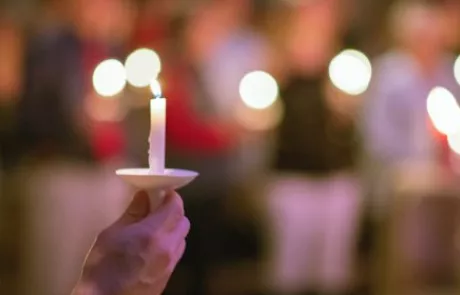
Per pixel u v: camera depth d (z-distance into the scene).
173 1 5.29
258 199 5.17
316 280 5.21
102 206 4.71
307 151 5.17
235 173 5.10
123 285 1.29
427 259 5.20
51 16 4.89
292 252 5.17
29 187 4.73
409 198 5.15
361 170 5.25
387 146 5.25
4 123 4.86
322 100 5.20
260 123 5.26
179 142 4.89
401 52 5.43
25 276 4.76
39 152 4.77
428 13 5.39
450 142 5.14
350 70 5.25
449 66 5.45
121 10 5.04
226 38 5.29
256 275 5.28
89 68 4.82
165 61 5.00
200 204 5.04
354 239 5.25
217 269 5.23
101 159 4.73
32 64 4.73
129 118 4.85
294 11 5.25
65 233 4.71
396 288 5.23
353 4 7.24
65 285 4.74
